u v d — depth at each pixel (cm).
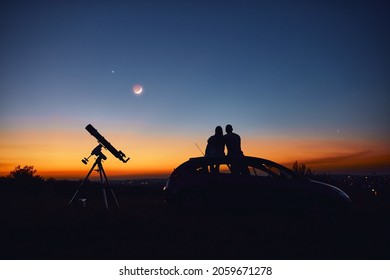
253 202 970
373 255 611
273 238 722
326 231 796
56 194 1606
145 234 739
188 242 681
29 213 954
